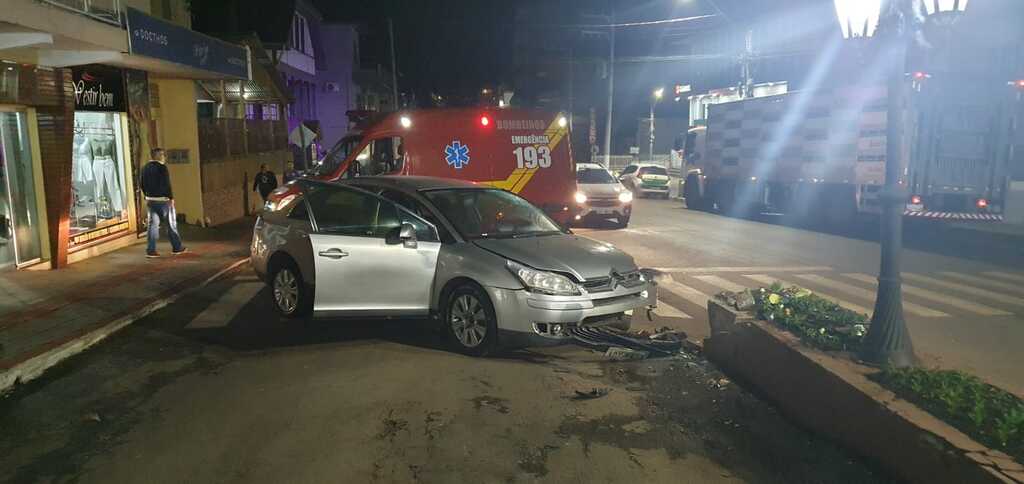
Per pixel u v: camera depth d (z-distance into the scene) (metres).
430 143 13.18
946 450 3.70
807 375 5.07
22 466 4.37
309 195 8.07
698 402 5.61
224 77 15.79
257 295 9.52
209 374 6.18
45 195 10.63
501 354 6.78
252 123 21.45
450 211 7.29
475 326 6.68
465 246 6.84
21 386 5.91
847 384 4.61
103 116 12.77
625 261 6.96
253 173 21.34
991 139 16.30
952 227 19.00
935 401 4.21
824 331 5.54
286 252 7.98
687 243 15.37
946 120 16.09
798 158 19.22
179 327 7.80
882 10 4.87
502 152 13.48
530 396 5.66
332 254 7.17
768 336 5.66
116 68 12.98
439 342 7.16
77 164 11.82
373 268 7.08
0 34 8.44
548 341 6.38
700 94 42.44
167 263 11.62
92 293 9.08
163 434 4.87
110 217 13.01
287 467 4.33
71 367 6.41
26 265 10.54
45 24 8.23
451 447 4.65
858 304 9.41
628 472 4.34
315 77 41.56
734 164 22.39
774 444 4.79
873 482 4.19
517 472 4.30
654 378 6.19
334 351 6.86
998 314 9.00
